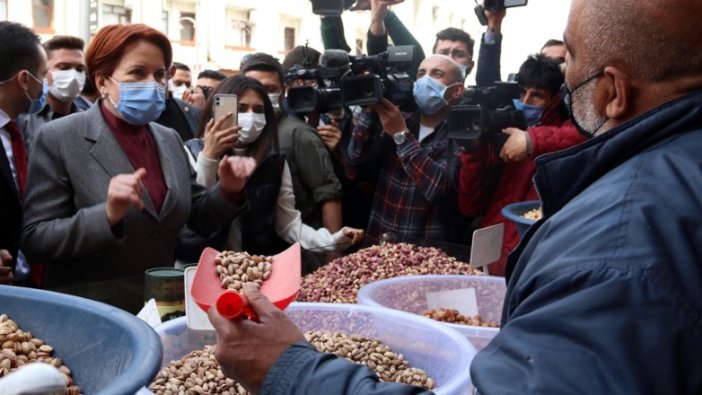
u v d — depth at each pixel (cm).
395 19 375
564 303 74
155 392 125
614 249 75
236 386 129
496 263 217
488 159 252
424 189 258
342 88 258
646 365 69
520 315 79
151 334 94
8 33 222
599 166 87
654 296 71
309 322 155
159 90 188
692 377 70
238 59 1416
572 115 96
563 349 72
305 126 279
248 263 140
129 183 164
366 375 87
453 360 134
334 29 341
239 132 229
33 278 225
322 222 277
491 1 304
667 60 83
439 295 183
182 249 230
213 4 1353
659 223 75
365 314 154
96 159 181
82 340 105
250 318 98
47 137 181
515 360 75
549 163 90
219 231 218
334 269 201
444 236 267
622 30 85
